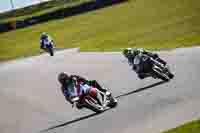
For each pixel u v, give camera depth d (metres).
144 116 50.44
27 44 113.56
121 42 96.50
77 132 50.41
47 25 128.62
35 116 59.03
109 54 85.75
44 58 95.00
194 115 47.72
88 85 56.78
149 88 59.31
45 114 58.84
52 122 55.50
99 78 69.00
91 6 134.00
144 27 106.56
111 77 68.25
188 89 55.94
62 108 59.53
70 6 132.62
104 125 50.47
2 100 68.31
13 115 61.06
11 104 65.75
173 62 68.94
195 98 52.53
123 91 60.53
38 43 114.00
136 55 64.88
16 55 105.31
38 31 124.56
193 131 43.59
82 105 56.78
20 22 131.25
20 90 71.81
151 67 63.34
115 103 55.72
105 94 56.22
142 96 57.00
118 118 51.50
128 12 124.56
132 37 99.88
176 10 114.25
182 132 43.88
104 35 107.25
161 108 51.72
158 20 109.62
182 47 79.69
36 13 137.88
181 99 53.19
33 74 80.69
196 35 88.62
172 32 95.69
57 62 87.25
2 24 130.50
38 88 70.94
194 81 58.25
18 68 88.81
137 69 64.50
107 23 117.88
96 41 103.06
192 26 97.38
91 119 53.28
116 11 128.00
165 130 45.28
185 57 70.81
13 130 56.00
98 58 83.56
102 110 54.97
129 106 54.47
